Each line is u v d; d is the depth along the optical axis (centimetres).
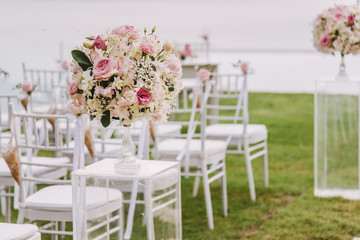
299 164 637
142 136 329
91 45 224
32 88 357
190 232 416
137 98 220
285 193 520
